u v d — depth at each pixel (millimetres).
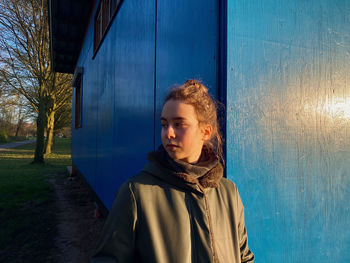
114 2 3805
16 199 5820
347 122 1643
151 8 2213
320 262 1479
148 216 758
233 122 1231
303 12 1505
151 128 2104
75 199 6035
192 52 1492
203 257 767
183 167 826
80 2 6180
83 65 7539
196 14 1457
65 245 3494
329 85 1581
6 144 35906
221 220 860
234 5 1265
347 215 1581
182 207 793
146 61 2299
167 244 744
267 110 1338
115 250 752
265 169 1316
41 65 12711
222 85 1245
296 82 1449
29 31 12305
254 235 1285
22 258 3113
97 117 4855
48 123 19000
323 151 1528
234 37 1254
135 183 812
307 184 1455
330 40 1605
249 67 1290
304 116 1472
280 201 1360
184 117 832
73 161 9586
